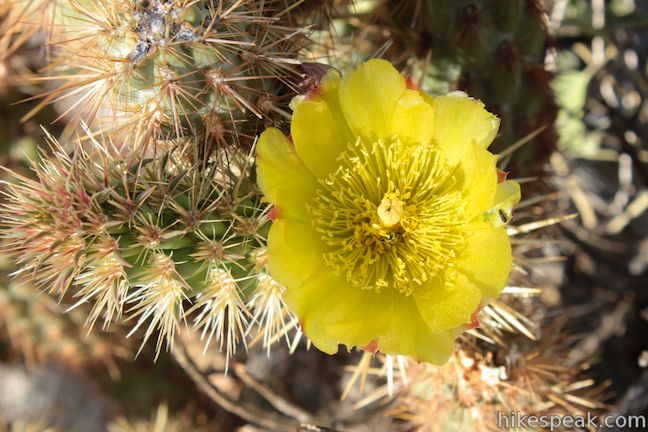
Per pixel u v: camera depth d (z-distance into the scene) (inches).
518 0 8.1
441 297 6.2
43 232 5.9
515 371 7.5
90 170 6.2
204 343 10.6
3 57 8.7
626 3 12.5
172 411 10.7
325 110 6.3
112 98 6.5
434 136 6.4
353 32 8.7
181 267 6.1
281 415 10.3
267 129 6.1
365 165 6.6
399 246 6.6
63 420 11.6
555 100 9.3
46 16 7.9
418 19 8.3
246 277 6.2
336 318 6.0
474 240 6.2
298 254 6.1
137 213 6.0
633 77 12.0
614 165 13.0
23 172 9.2
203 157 6.5
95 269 6.0
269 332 6.6
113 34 6.2
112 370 10.3
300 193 6.3
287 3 7.4
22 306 9.8
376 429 10.3
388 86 6.3
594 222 12.1
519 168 8.5
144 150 6.4
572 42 13.0
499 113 8.3
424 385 7.9
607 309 11.7
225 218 6.2
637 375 11.3
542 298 9.8
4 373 12.1
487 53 8.2
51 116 9.4
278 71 6.6
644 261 12.0
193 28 6.1
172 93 6.1
